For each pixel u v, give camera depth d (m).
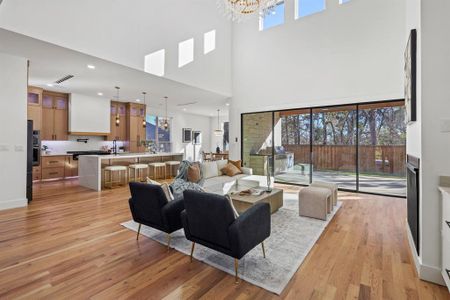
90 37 4.00
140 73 5.00
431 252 1.98
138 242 2.77
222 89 7.08
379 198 4.86
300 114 6.24
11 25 3.15
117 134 8.59
